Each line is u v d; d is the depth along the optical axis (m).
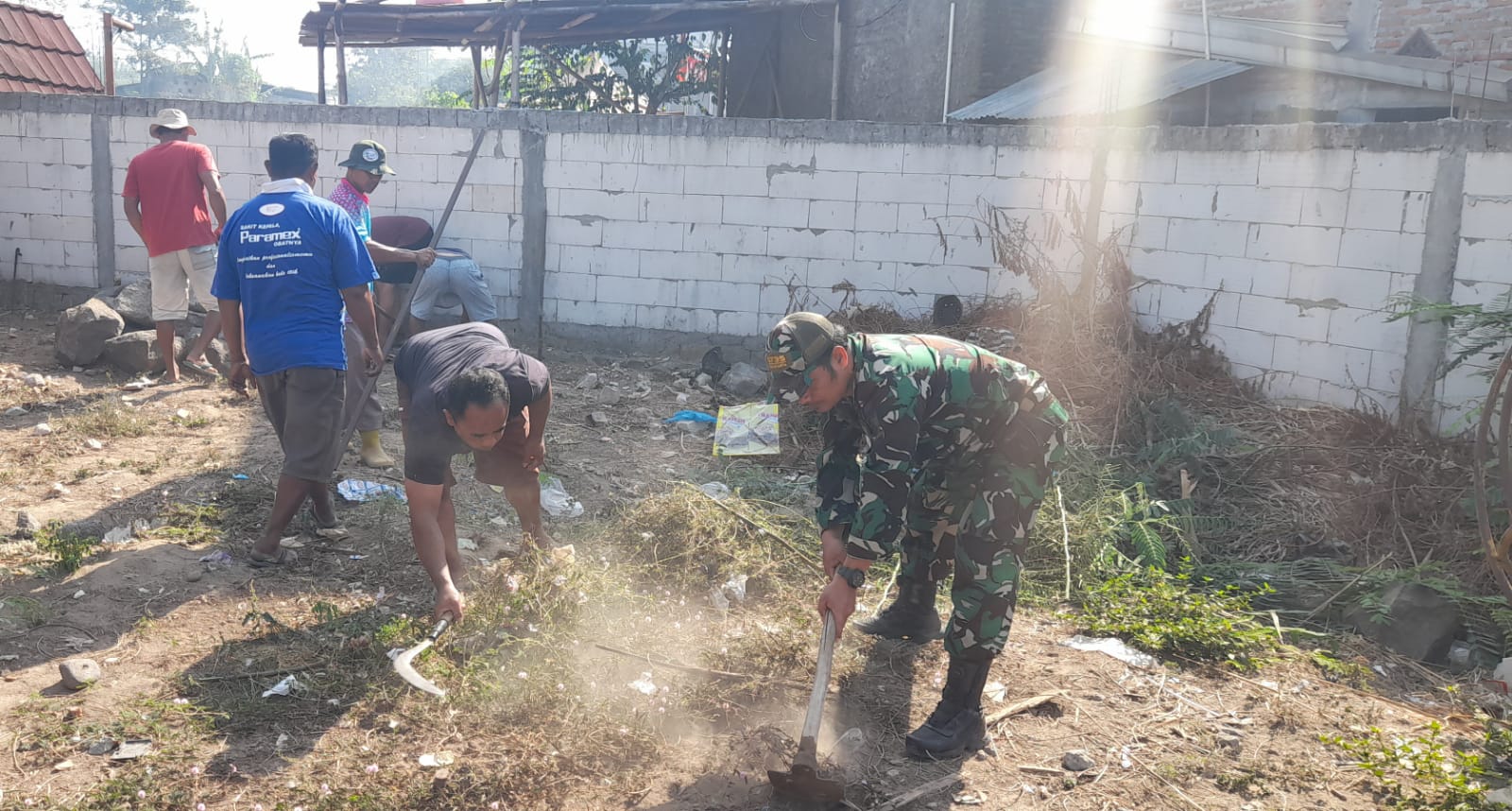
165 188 7.17
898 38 13.31
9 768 3.00
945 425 3.17
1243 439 6.21
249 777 3.02
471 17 12.98
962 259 8.58
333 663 3.64
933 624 4.08
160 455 5.82
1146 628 4.20
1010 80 12.05
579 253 9.25
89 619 3.89
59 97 9.62
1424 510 5.24
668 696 3.53
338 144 9.38
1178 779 3.26
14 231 9.91
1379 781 3.27
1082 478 5.65
